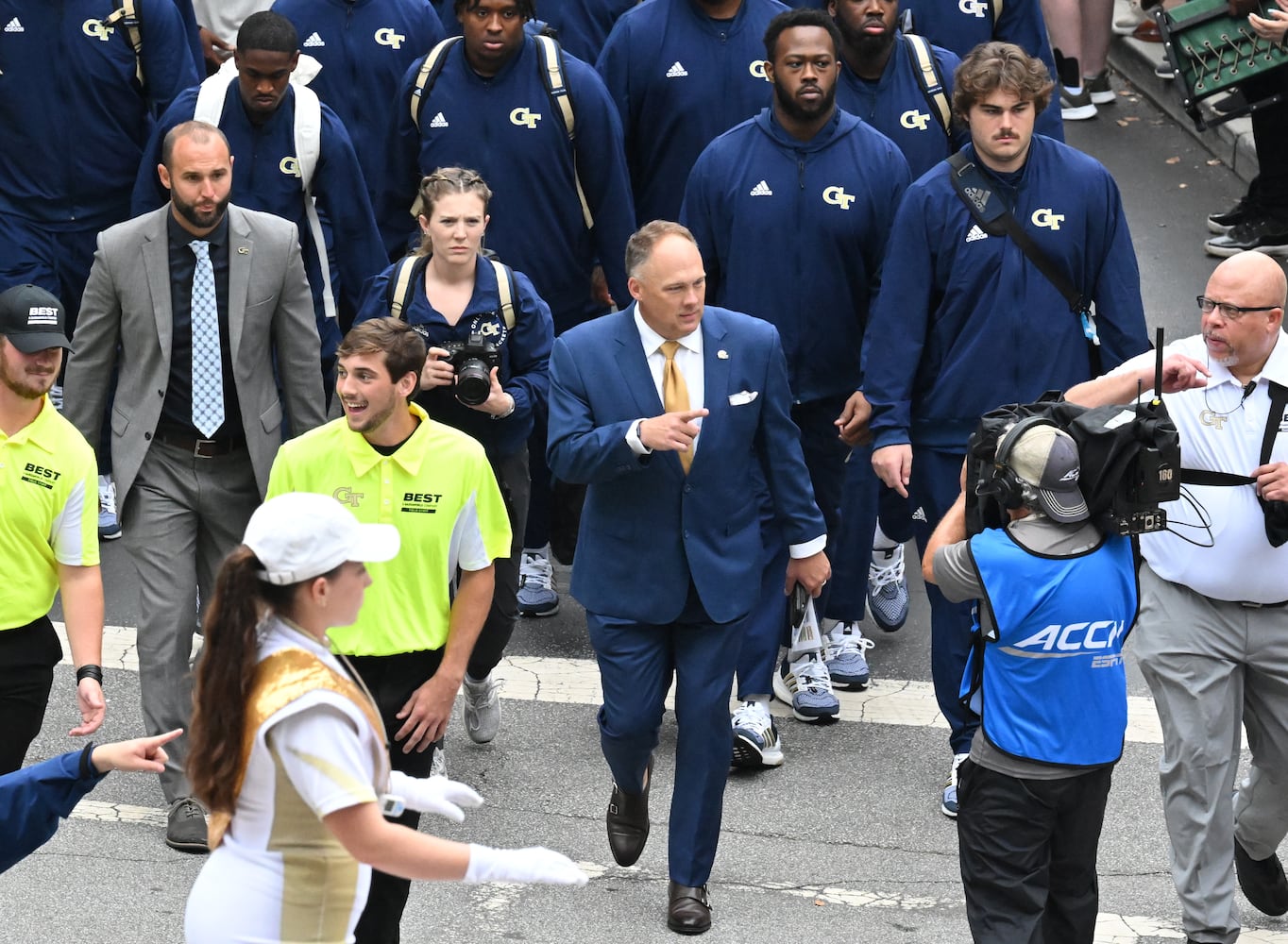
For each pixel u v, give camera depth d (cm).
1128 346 2494
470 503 2019
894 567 3103
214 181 2342
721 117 3191
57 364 2036
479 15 2966
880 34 2969
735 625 2186
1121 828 2461
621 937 2188
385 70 3344
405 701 2047
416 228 3188
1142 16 5516
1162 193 4722
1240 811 2214
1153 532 1980
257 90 2855
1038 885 1864
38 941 2136
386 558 1450
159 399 2420
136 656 2966
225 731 1396
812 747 2712
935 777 2625
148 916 2205
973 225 2481
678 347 2159
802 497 2241
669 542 2153
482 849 1415
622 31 3219
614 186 3089
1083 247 2488
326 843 1422
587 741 2723
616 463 2088
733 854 2400
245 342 2427
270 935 1416
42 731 2711
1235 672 2100
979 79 2419
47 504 2045
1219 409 2070
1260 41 3988
